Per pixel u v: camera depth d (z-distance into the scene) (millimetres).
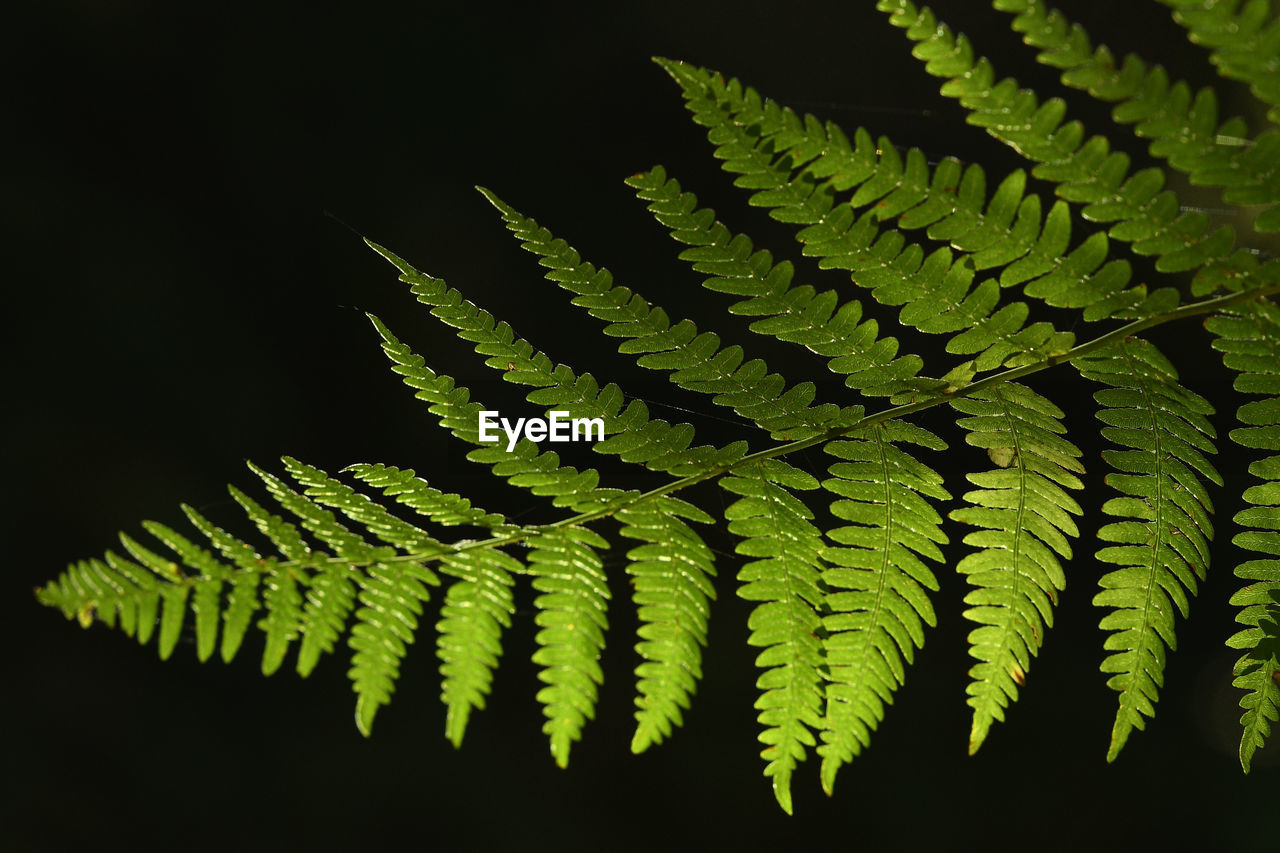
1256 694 1288
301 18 5926
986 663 1363
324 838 5137
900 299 1291
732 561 5625
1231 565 5629
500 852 5238
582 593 1420
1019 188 1174
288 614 1340
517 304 5574
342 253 5699
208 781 5172
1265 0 891
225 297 5656
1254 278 1129
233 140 5785
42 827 4875
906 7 1047
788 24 6148
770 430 1409
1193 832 5336
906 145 5793
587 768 5547
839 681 1396
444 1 6043
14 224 5316
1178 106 988
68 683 5180
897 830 5418
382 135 5887
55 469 5172
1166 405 1290
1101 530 1331
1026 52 5793
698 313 5395
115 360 5375
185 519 5211
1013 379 1337
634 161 5914
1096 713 5668
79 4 5598
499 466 1423
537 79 6059
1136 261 4324
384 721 5477
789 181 1239
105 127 5648
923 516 1387
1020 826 5414
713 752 5586
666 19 6164
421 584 1394
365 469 1423
